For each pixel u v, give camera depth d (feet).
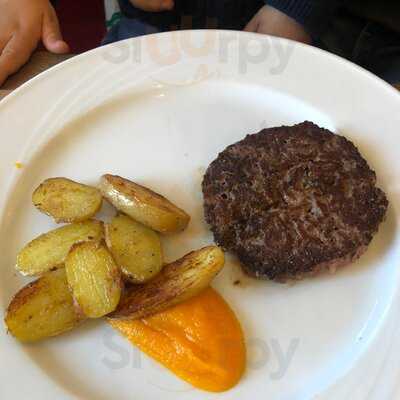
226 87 0.98
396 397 0.63
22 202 0.86
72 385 0.68
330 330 0.72
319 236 0.76
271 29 1.23
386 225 0.80
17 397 0.66
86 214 0.78
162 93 0.98
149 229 0.78
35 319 0.69
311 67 0.98
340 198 0.78
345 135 0.89
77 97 0.96
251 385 0.68
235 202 0.80
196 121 0.95
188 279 0.71
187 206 0.86
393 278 0.75
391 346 0.68
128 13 1.39
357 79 0.95
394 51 1.24
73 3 1.76
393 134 0.89
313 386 0.67
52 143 0.91
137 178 0.89
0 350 0.69
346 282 0.76
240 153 0.85
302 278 0.77
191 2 1.38
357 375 0.66
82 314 0.69
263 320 0.74
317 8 1.18
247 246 0.77
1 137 0.90
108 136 0.94
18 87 0.97
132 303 0.70
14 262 0.80
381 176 0.85
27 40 1.08
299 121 0.94
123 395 0.68
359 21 1.28
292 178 0.80
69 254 0.71
